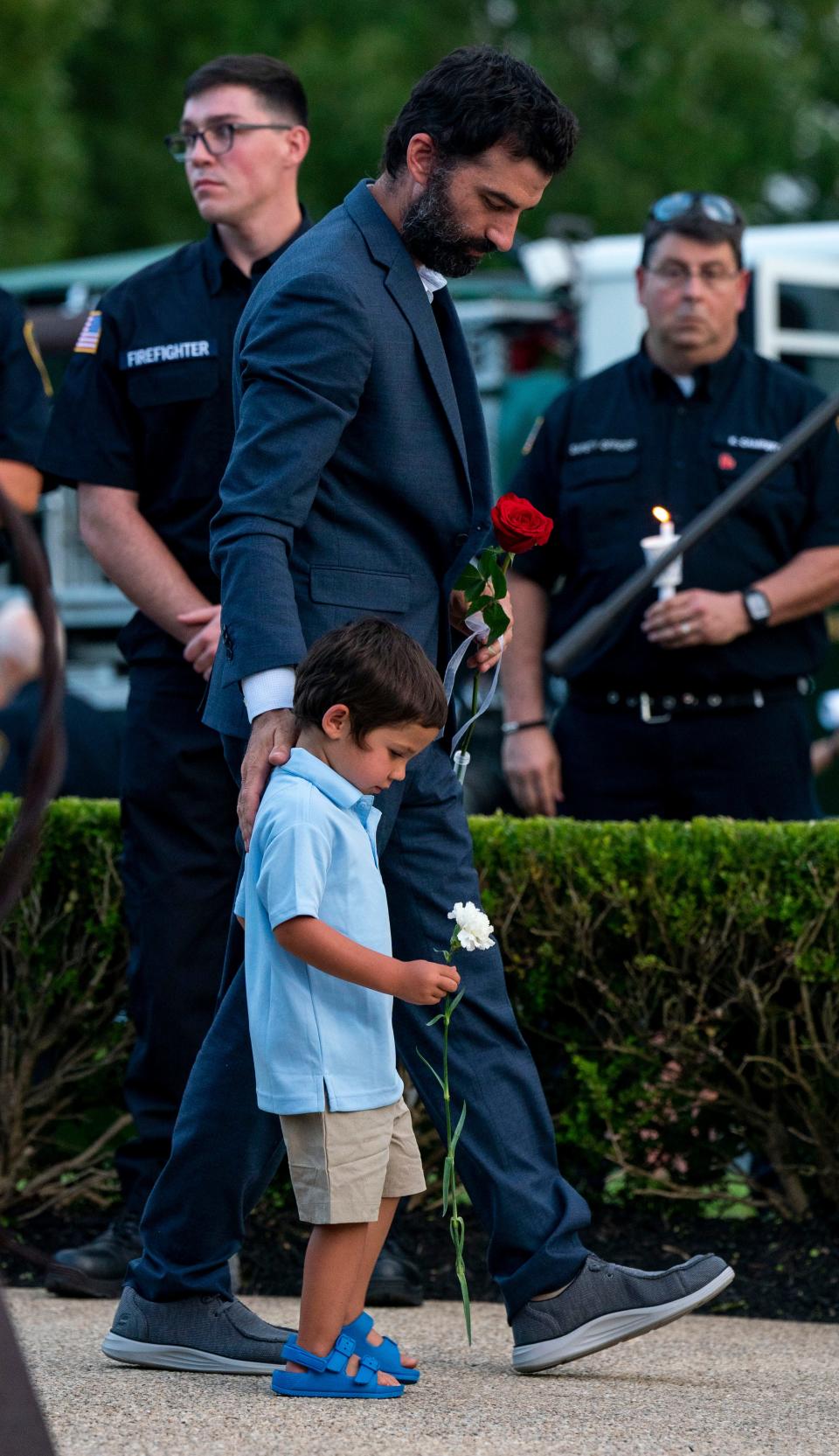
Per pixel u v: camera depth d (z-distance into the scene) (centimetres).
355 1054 1077
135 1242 1481
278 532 1099
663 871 1551
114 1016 1675
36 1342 1271
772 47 7262
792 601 1778
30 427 1662
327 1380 1090
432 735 1084
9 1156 1672
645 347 1902
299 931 1043
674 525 1838
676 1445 997
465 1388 1134
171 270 1554
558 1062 1611
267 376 1116
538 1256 1142
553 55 7088
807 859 1526
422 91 1133
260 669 1089
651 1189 1594
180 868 1484
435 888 1173
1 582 3681
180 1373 1156
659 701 1802
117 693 3606
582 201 6850
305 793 1064
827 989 1538
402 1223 1609
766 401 1875
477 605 1185
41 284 3853
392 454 1141
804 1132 1580
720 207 1831
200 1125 1141
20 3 6234
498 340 3556
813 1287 1487
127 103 7506
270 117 1529
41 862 1641
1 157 6322
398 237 1156
